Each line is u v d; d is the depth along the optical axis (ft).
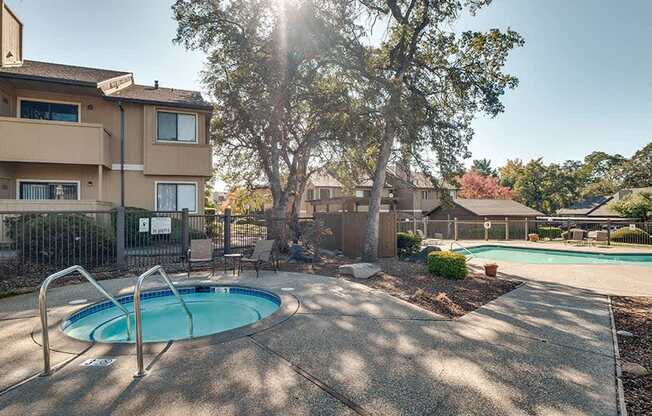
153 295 25.23
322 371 11.97
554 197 145.18
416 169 44.45
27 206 37.63
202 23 39.14
